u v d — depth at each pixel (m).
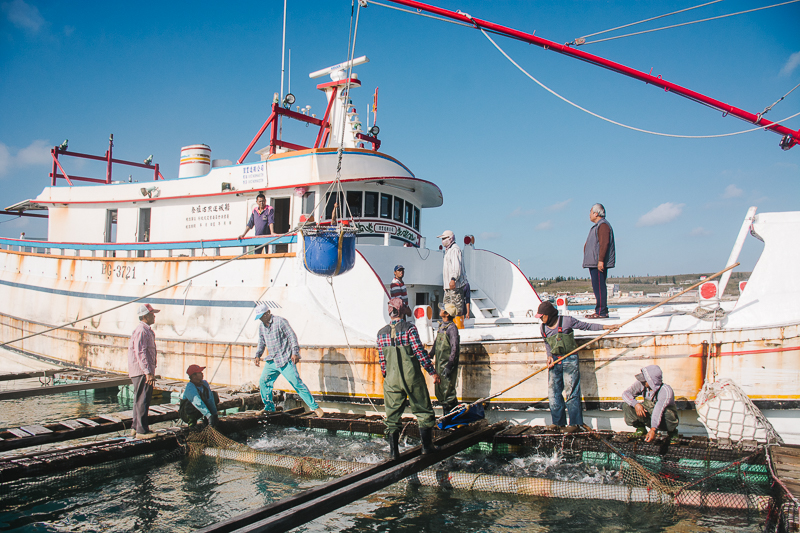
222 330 9.94
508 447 6.76
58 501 5.65
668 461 5.98
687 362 6.34
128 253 12.50
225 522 4.19
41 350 12.80
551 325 6.74
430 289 11.12
